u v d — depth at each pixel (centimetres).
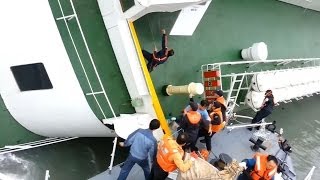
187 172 602
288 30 1731
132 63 828
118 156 984
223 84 1320
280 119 1477
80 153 973
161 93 1089
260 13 1558
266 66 1559
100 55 818
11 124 902
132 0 751
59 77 766
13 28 733
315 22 1947
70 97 792
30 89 815
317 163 1149
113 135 923
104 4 789
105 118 832
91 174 931
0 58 783
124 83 871
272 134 1169
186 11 1098
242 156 998
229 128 1116
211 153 965
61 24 724
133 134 662
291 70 1412
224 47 1345
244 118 1365
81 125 872
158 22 1068
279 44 1661
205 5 1118
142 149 650
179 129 873
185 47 1182
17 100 848
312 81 1527
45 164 911
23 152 913
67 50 739
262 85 1219
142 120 832
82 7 775
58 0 714
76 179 908
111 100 846
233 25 1398
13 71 800
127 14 783
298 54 1789
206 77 1166
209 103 957
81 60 770
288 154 1097
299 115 1555
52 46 733
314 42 1920
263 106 1145
